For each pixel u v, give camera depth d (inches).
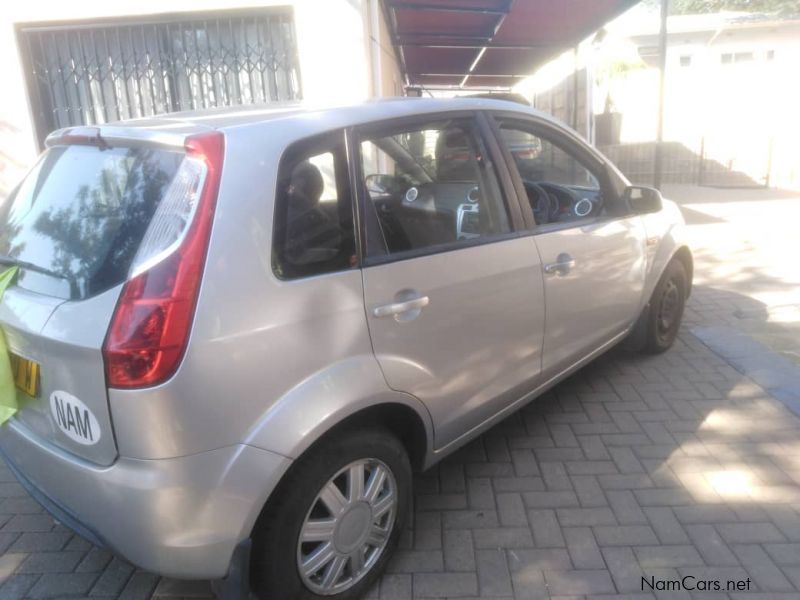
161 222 81.7
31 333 84.6
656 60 886.4
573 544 111.0
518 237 123.0
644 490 124.9
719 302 235.9
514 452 139.7
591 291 142.3
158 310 76.5
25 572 107.9
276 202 87.6
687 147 595.5
